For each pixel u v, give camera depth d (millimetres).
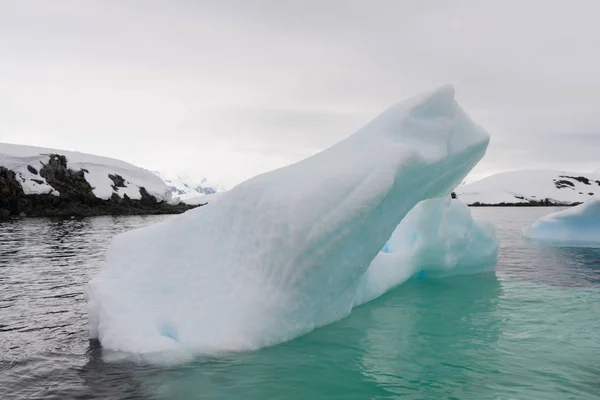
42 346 5062
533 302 6879
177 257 5402
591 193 102438
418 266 8406
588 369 4285
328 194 4719
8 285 8820
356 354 4629
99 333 5051
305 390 3859
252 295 4715
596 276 9195
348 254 4984
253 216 4941
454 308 6480
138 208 45406
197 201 74250
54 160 42625
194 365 4285
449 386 3939
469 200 102062
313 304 5027
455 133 6074
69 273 10219
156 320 4840
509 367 4348
